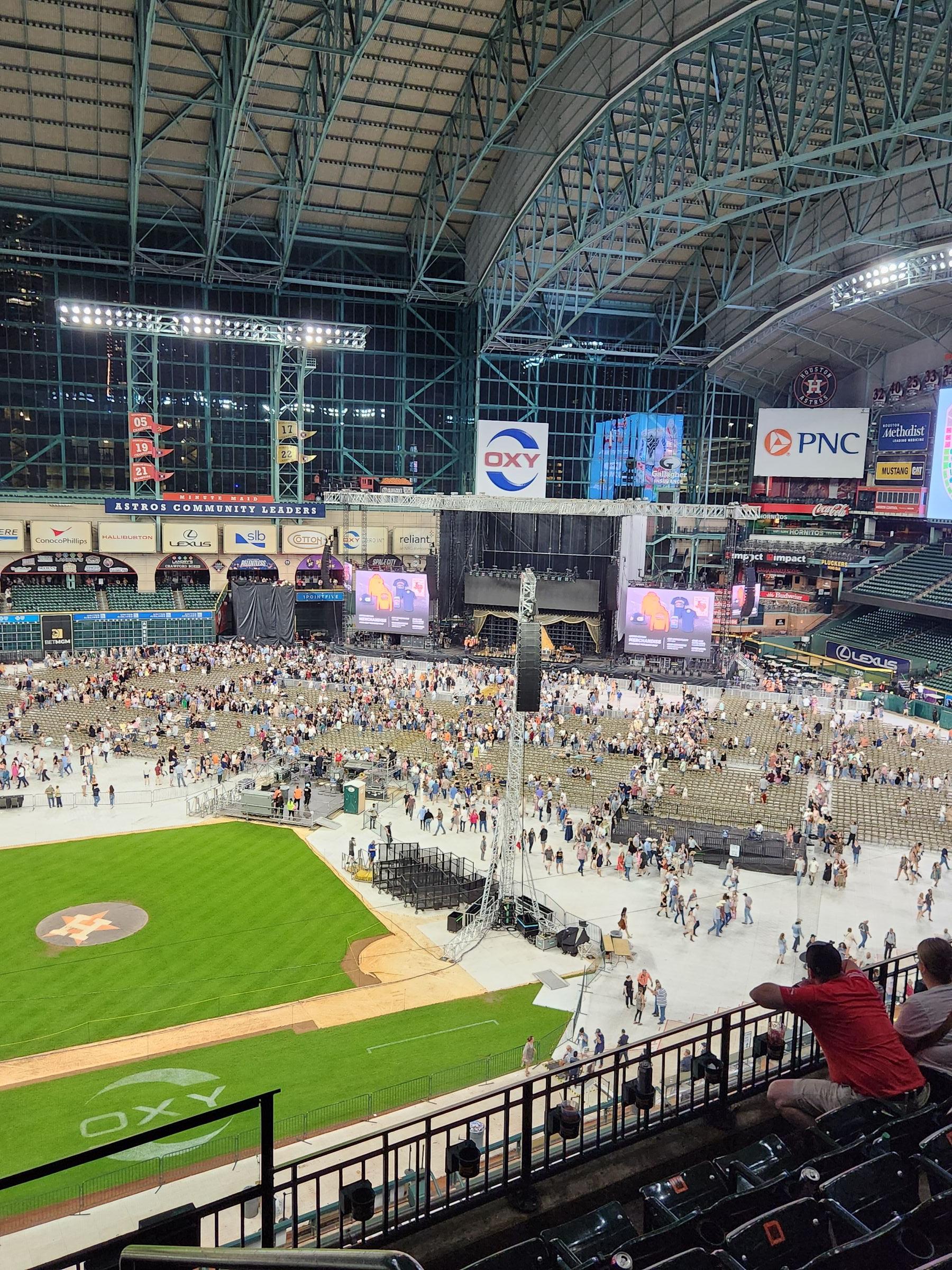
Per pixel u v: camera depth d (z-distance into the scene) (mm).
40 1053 25703
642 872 38594
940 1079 6266
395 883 36906
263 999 28906
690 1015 28078
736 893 34844
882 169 43656
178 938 32656
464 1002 28984
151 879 37344
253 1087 24078
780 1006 6070
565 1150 7402
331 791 48031
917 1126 5836
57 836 41625
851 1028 5887
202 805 45531
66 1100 23516
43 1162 20984
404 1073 24812
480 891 36562
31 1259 17453
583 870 38688
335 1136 21703
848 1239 5027
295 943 32625
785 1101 6352
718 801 45750
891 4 46594
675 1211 5598
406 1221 6832
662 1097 7762
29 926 33188
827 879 37781
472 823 43344
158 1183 19781
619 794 45312
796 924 31562
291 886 37219
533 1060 25078
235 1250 2980
